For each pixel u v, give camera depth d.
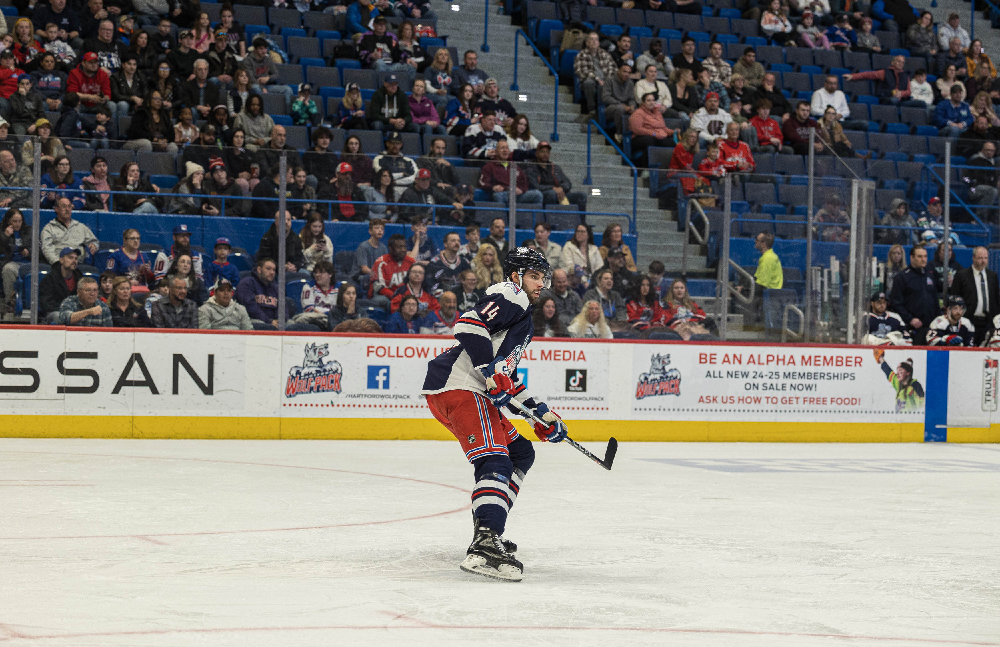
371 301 15.23
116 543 6.77
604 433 16.17
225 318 14.84
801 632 4.83
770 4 28.39
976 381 17.75
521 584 5.81
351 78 22.09
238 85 19.52
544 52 26.02
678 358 16.44
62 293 14.38
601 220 15.98
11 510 8.09
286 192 14.88
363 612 4.98
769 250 16.69
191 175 14.60
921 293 18.03
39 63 19.19
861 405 17.22
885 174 19.95
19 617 4.72
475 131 20.06
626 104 23.17
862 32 28.94
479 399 6.43
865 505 9.73
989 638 4.83
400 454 13.28
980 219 19.05
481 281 15.48
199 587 5.47
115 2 21.08
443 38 24.33
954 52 28.72
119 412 14.55
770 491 10.59
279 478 10.55
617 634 4.68
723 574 6.27
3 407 14.23
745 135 22.09
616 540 7.44
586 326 16.03
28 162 14.18
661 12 27.58
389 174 15.17
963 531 8.30
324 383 15.15
